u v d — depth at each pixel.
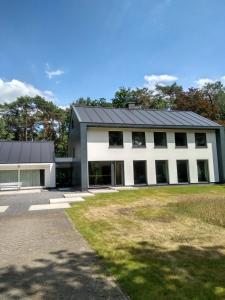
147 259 5.16
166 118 25.47
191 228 7.49
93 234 7.18
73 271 4.77
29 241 6.78
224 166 24.97
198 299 3.63
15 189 23.47
